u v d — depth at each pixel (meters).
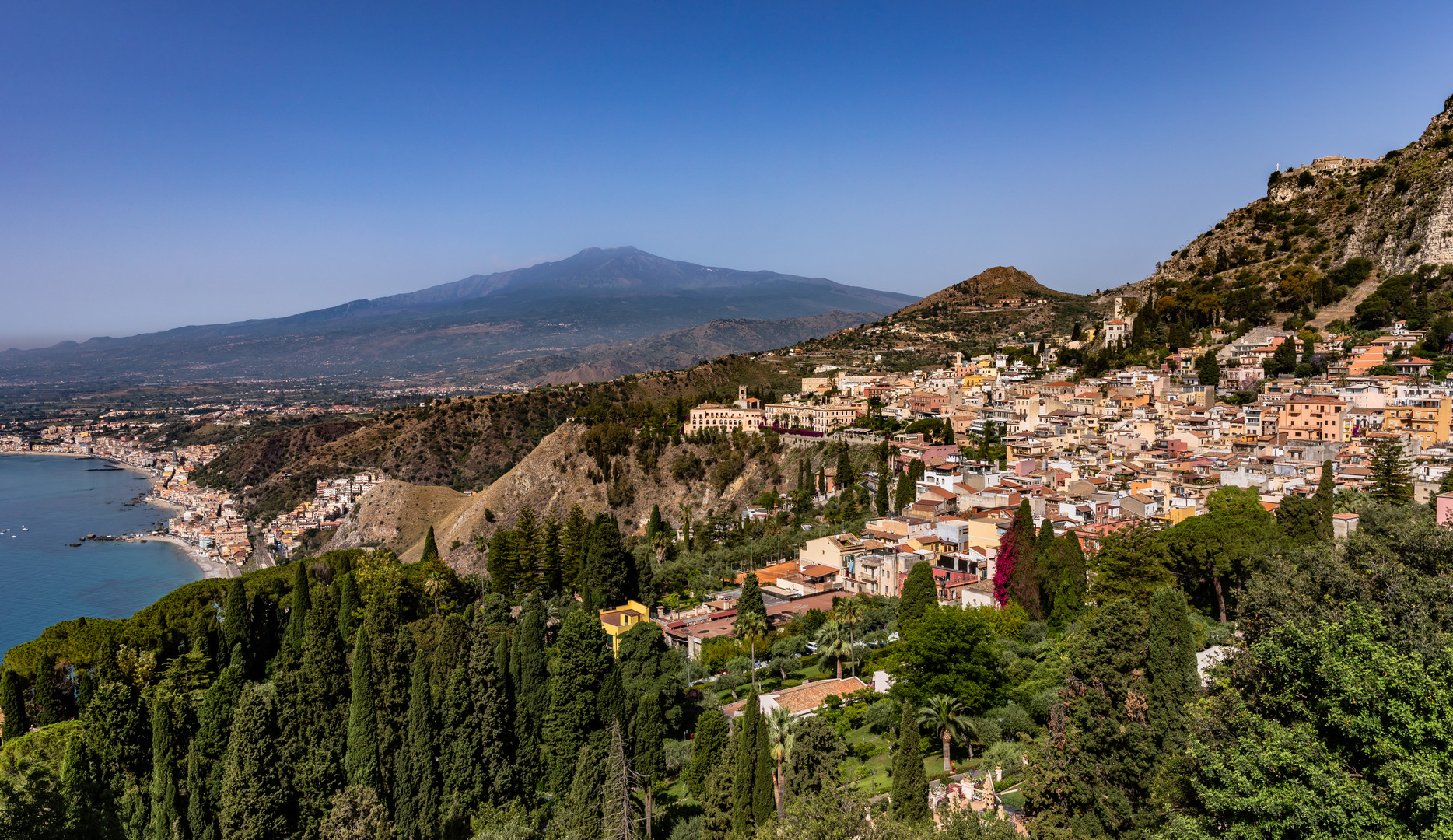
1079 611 103.31
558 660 100.44
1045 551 111.12
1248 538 95.06
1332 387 192.12
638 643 109.31
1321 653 43.88
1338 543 97.25
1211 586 100.69
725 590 156.38
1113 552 103.62
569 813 76.44
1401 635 46.94
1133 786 57.62
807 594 139.12
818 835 55.94
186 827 75.38
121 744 79.25
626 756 84.25
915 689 85.06
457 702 82.25
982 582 122.31
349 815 73.88
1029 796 61.34
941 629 83.81
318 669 83.44
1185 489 146.00
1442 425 164.12
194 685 109.12
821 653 109.69
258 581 148.75
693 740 92.38
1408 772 37.62
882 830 55.19
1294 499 103.19
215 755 78.62
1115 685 60.38
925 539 143.25
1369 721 40.47
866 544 147.00
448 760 81.81
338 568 156.38
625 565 153.00
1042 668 87.69
